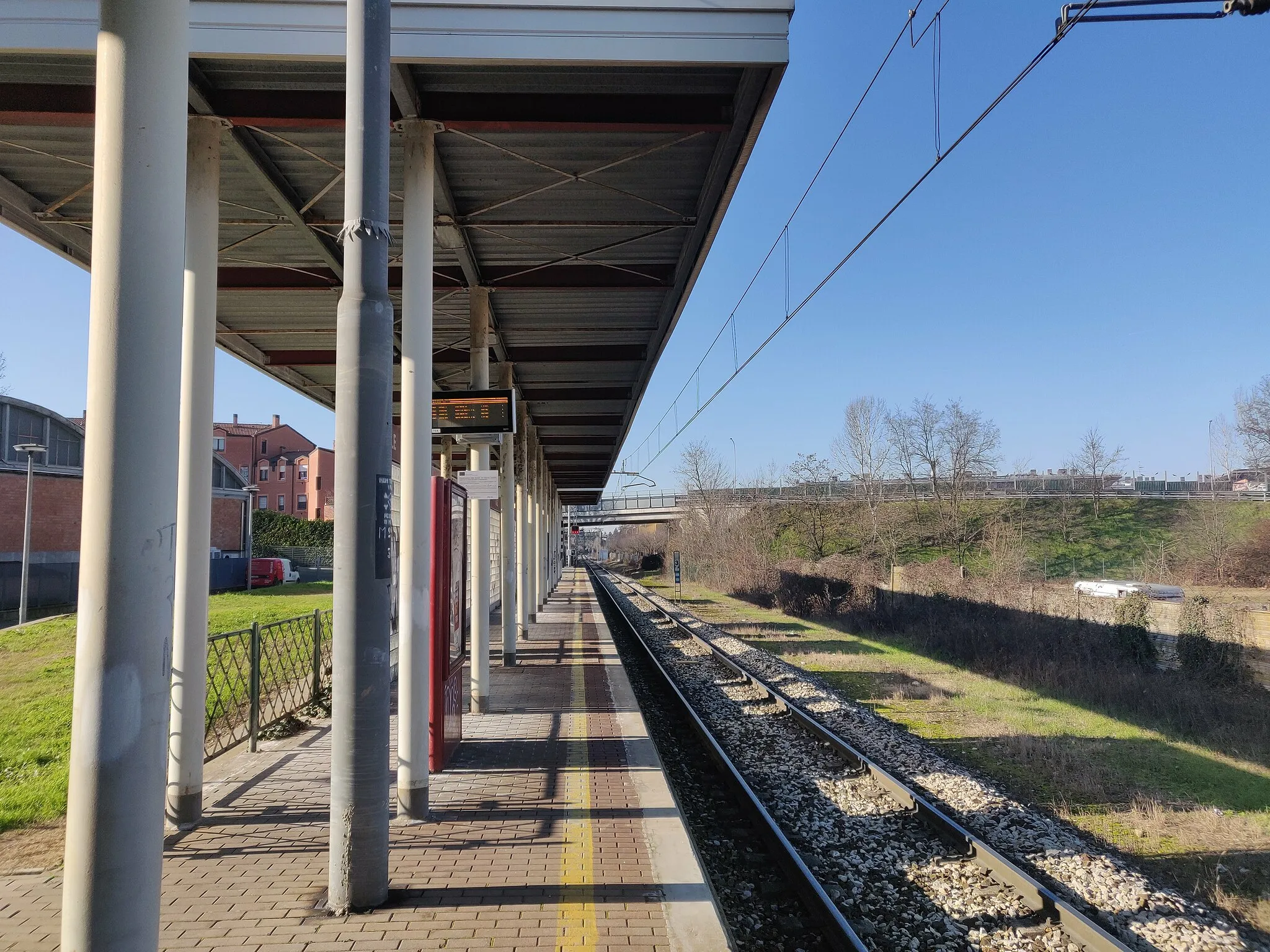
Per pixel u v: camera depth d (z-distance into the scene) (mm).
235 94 5988
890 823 6633
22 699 10219
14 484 27703
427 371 6137
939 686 13609
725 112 6434
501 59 5547
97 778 2619
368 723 4148
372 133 4234
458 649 7578
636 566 75562
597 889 4363
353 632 4152
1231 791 7805
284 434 69000
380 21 4262
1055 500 43469
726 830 6566
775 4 5637
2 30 5156
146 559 2707
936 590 21359
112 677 2641
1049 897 4902
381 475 4203
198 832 5234
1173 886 5633
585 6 5570
